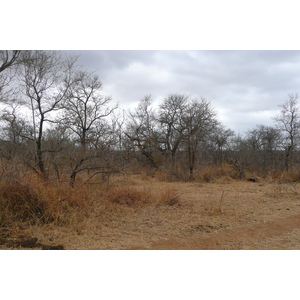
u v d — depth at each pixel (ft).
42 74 33.81
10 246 17.39
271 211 30.07
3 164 24.64
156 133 102.42
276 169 73.10
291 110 84.58
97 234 20.57
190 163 67.26
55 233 19.98
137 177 61.26
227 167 71.72
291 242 20.03
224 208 31.04
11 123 35.88
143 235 20.90
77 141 34.60
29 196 23.31
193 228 23.02
